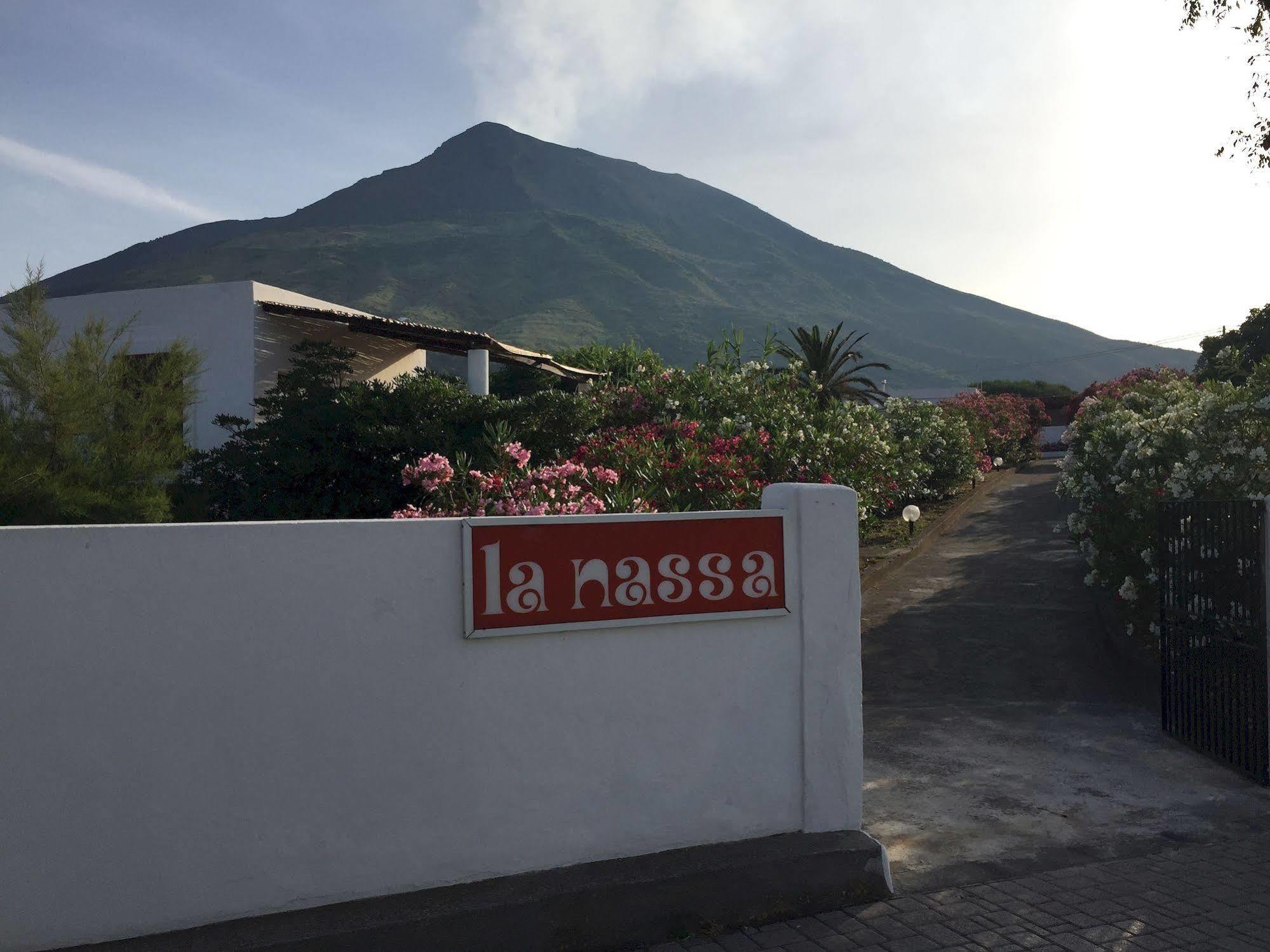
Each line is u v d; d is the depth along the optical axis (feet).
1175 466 28.73
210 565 10.48
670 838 12.60
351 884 11.02
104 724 10.06
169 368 28.58
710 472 29.45
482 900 11.10
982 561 50.52
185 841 10.36
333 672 10.96
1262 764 17.90
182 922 10.32
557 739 12.00
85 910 9.97
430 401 34.30
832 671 13.47
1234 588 18.92
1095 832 15.66
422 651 11.37
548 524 11.98
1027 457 140.97
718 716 12.89
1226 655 19.17
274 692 10.72
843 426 43.21
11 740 9.72
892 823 16.16
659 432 36.29
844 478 37.50
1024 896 13.14
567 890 11.41
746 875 12.30
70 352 26.94
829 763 13.42
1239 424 27.66
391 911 10.78
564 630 12.01
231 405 44.73
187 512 31.32
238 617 10.59
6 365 25.46
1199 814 16.46
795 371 49.06
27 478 23.85
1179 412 31.01
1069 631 33.83
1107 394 101.45
